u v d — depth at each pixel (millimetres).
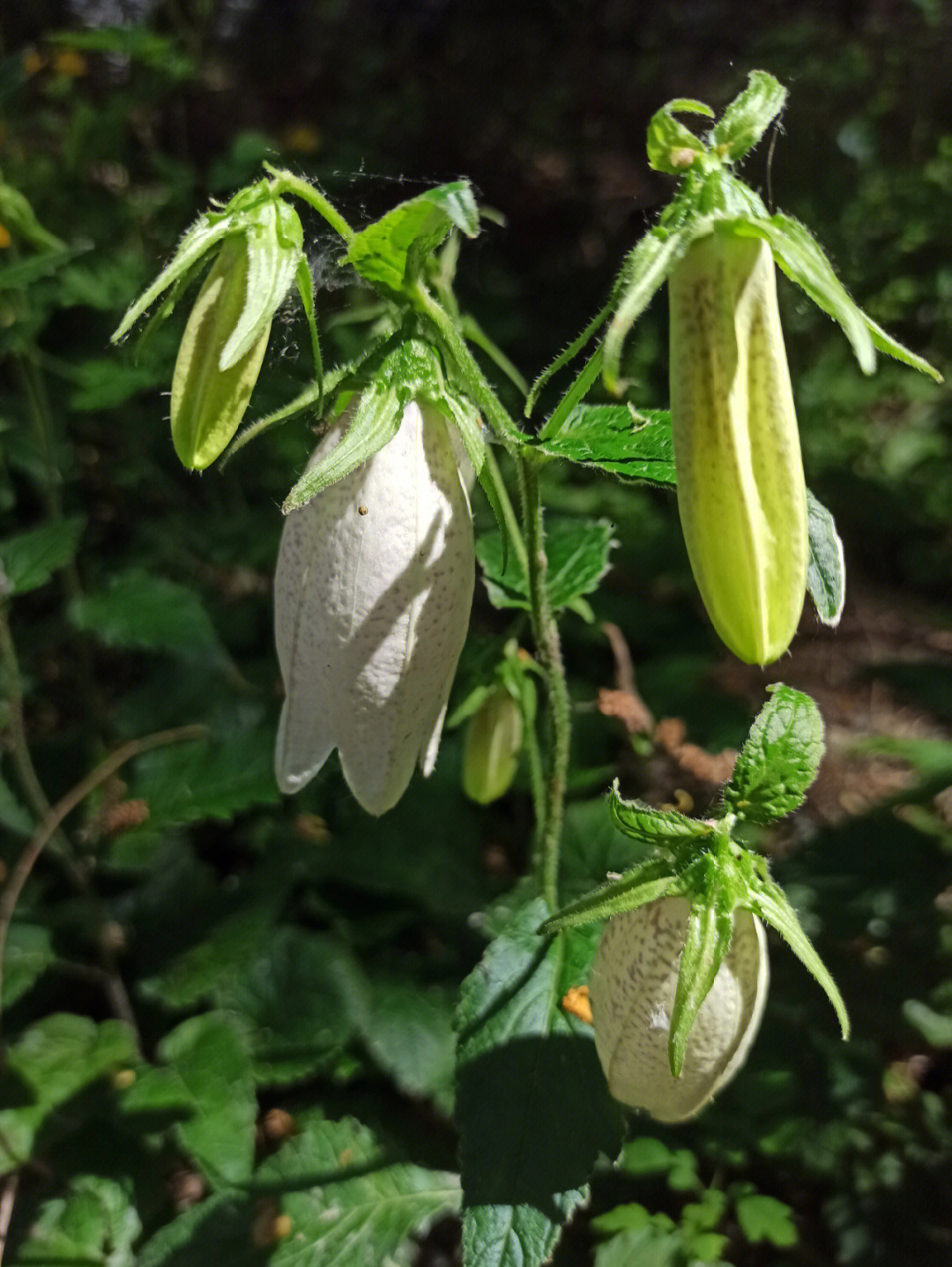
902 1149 189
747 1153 197
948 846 220
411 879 222
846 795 265
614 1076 113
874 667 280
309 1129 181
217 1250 164
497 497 107
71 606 216
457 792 234
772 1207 174
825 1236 190
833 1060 195
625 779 240
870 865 217
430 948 225
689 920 101
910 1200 184
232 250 100
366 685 108
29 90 379
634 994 108
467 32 682
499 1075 134
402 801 232
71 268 249
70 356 286
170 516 308
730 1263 177
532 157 608
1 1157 180
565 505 331
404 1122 197
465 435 102
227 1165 175
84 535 312
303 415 120
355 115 621
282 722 114
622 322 86
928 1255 178
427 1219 170
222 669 246
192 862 230
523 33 674
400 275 102
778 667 343
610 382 85
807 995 203
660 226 91
